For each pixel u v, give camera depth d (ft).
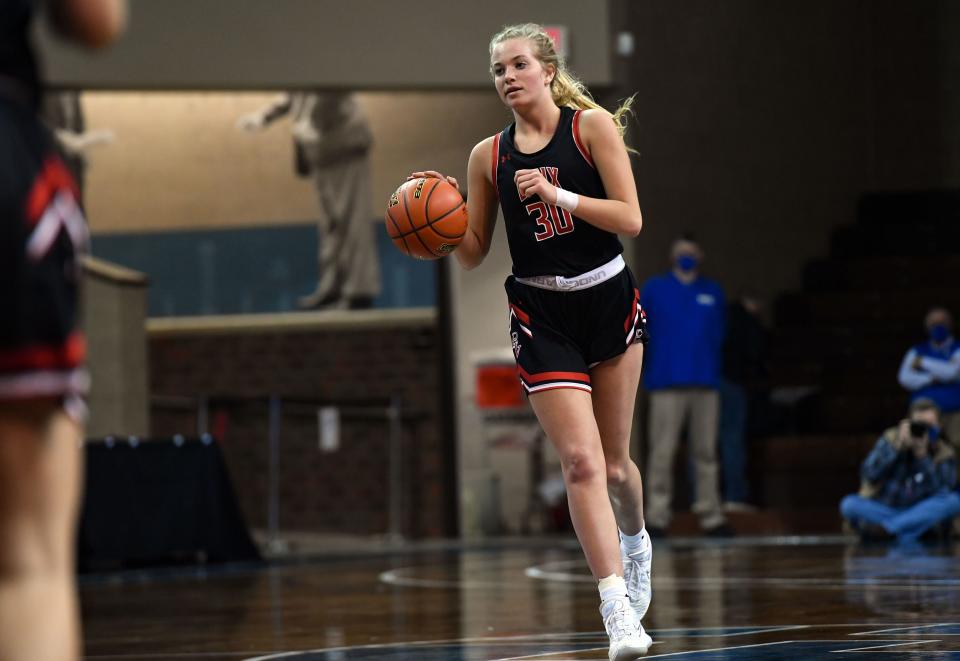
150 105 74.28
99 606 33.32
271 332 73.72
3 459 8.42
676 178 65.92
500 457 65.05
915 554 40.91
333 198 73.00
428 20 61.52
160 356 74.54
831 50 76.07
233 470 71.92
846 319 68.54
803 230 73.26
